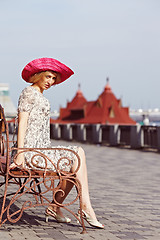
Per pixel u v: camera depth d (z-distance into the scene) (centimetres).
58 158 446
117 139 2264
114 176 1055
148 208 616
